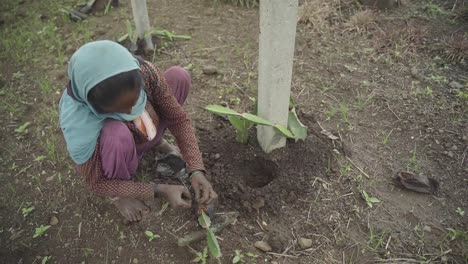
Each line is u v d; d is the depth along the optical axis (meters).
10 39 3.08
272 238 1.84
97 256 1.85
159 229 1.90
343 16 3.14
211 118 2.38
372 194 2.03
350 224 1.92
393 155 2.21
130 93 1.42
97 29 3.11
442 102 2.46
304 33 3.00
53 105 2.56
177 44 2.94
